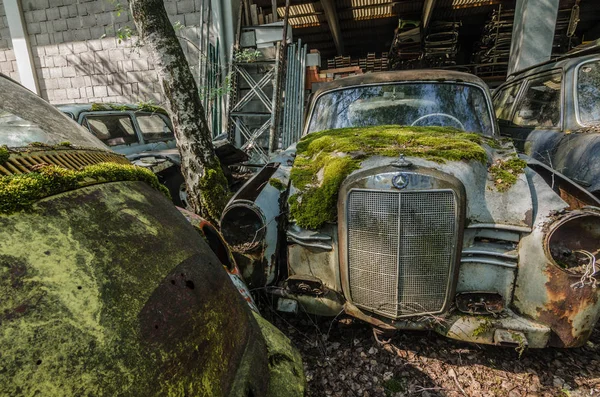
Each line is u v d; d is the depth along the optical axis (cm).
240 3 711
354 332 222
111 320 74
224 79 660
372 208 177
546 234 167
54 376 63
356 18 1188
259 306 215
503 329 171
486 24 991
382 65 1105
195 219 173
